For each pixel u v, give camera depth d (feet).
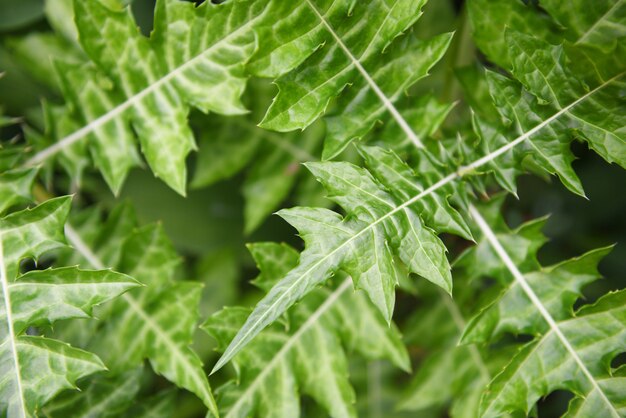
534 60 2.51
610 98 2.52
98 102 2.70
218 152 2.92
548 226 3.16
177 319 2.67
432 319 2.85
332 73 2.54
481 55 2.88
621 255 3.08
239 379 2.60
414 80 2.57
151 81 2.66
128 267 2.71
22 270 2.76
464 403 2.78
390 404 2.95
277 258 2.63
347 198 2.44
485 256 2.60
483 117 2.65
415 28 2.94
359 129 2.58
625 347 2.52
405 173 2.51
